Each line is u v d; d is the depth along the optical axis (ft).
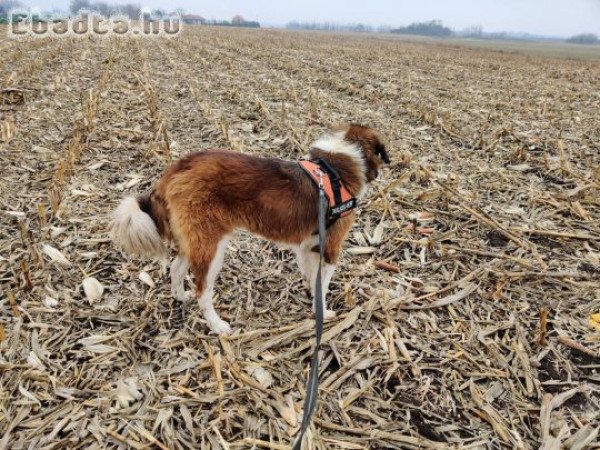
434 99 14.61
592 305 4.76
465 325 4.58
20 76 14.83
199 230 4.15
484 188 7.61
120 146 8.99
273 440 3.39
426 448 3.34
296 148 9.21
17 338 4.16
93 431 3.38
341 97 15.03
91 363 4.01
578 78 23.08
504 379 3.97
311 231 4.40
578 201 6.97
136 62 20.88
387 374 3.97
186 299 4.87
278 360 4.13
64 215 6.25
